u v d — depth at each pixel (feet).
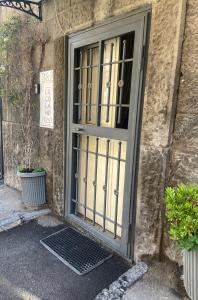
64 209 9.86
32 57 10.71
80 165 9.32
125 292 5.89
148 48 6.24
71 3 8.23
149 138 6.33
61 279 6.64
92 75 8.48
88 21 7.75
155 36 5.90
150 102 6.19
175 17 5.46
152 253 6.68
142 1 6.14
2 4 9.26
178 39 5.48
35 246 8.14
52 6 9.19
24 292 6.16
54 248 8.02
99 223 8.84
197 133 5.49
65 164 9.57
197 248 4.39
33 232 9.03
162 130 6.01
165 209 6.21
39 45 10.19
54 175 10.10
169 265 6.37
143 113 6.48
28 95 11.22
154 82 6.05
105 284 6.48
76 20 8.17
